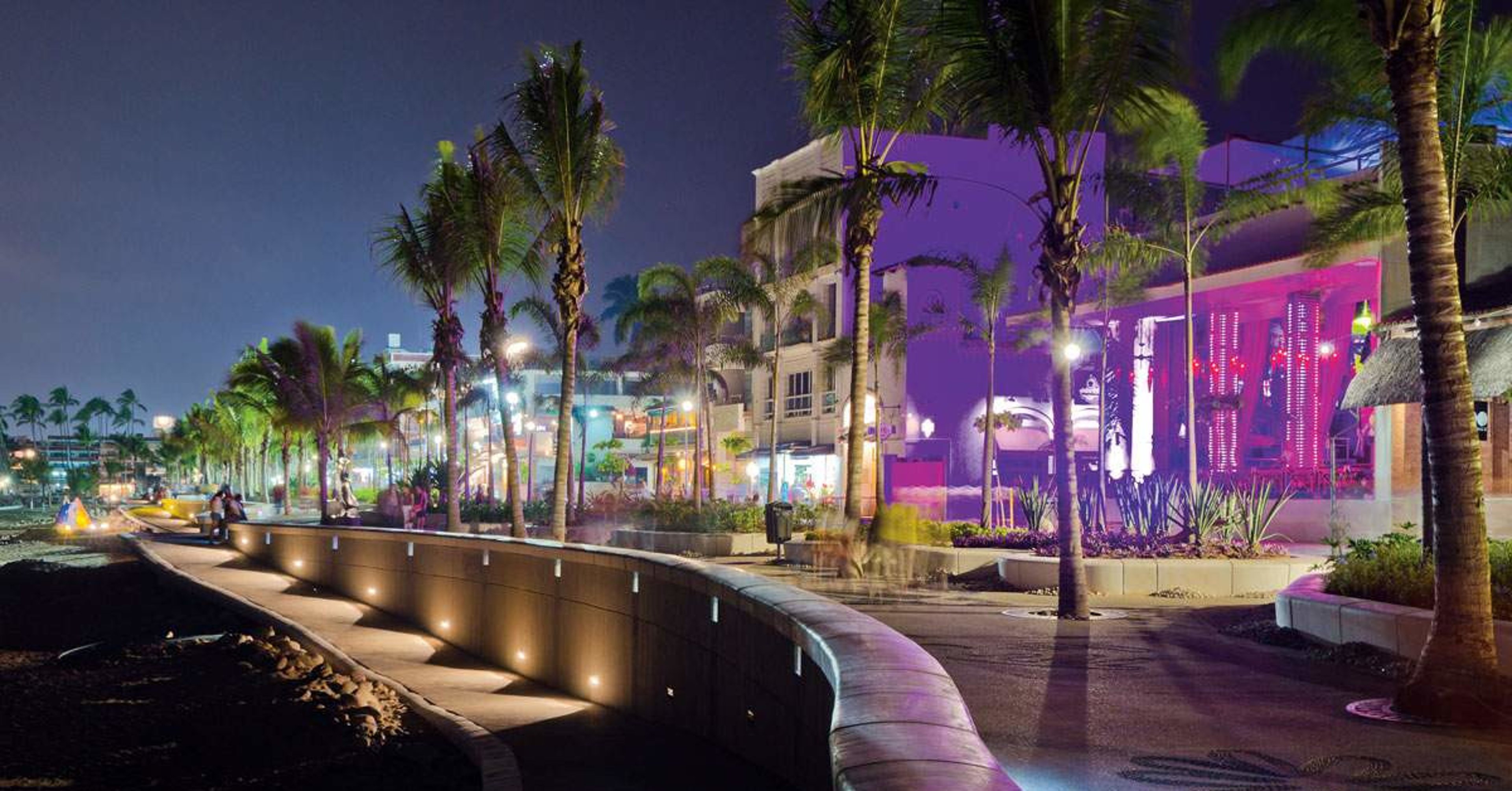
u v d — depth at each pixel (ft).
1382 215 70.44
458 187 97.71
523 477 246.47
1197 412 114.01
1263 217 101.50
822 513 106.01
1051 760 23.15
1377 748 24.21
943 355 148.05
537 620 55.16
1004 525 111.34
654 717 42.01
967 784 11.27
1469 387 28.58
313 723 48.01
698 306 137.28
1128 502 83.97
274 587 89.86
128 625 85.56
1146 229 113.70
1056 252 51.52
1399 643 35.27
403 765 41.60
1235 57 46.96
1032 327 129.70
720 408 200.64
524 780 35.12
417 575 72.79
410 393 204.33
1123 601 58.49
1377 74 46.37
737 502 145.79
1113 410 125.39
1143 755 23.59
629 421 244.63
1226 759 23.27
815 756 24.43
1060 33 48.26
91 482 572.92
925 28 63.31
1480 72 53.83
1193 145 84.69
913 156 160.25
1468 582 27.73
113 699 57.26
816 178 60.18
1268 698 30.32
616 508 125.39
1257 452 110.73
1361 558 48.01
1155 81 49.21
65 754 46.52
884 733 13.65
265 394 194.80
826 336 171.32
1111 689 31.50
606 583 47.55
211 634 76.18
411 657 62.80
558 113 75.87
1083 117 50.55
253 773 42.91
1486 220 64.90
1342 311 101.24
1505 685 27.99
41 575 112.16
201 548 121.29
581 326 141.79
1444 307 28.99
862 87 68.33
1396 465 83.30
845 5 67.05
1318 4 44.37
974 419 147.74
